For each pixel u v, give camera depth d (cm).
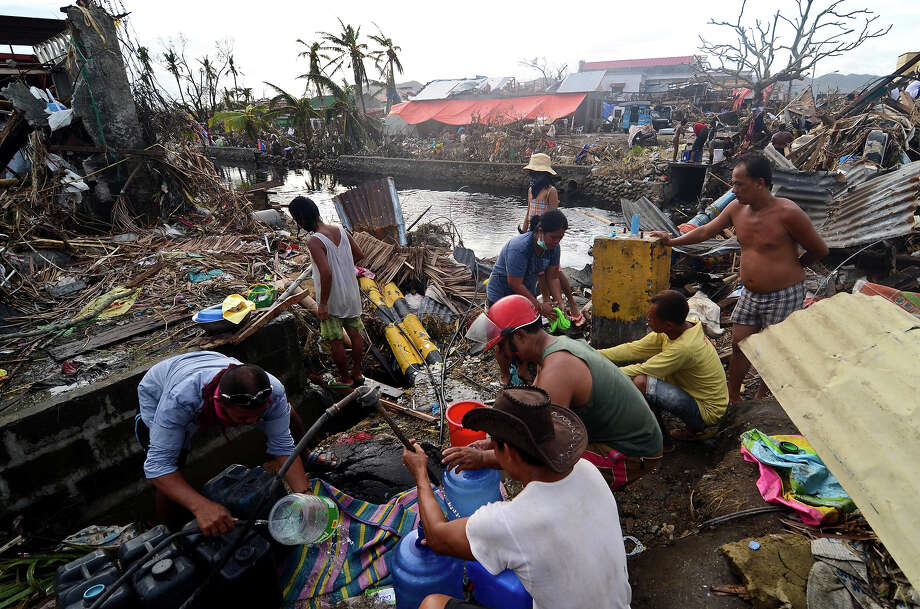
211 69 4494
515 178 2377
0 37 1013
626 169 1994
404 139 3584
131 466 361
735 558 225
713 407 322
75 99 688
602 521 154
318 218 434
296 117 3184
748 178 346
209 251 646
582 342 259
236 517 241
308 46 3086
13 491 311
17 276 521
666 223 671
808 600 200
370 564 262
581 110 3662
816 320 273
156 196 759
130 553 224
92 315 466
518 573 151
